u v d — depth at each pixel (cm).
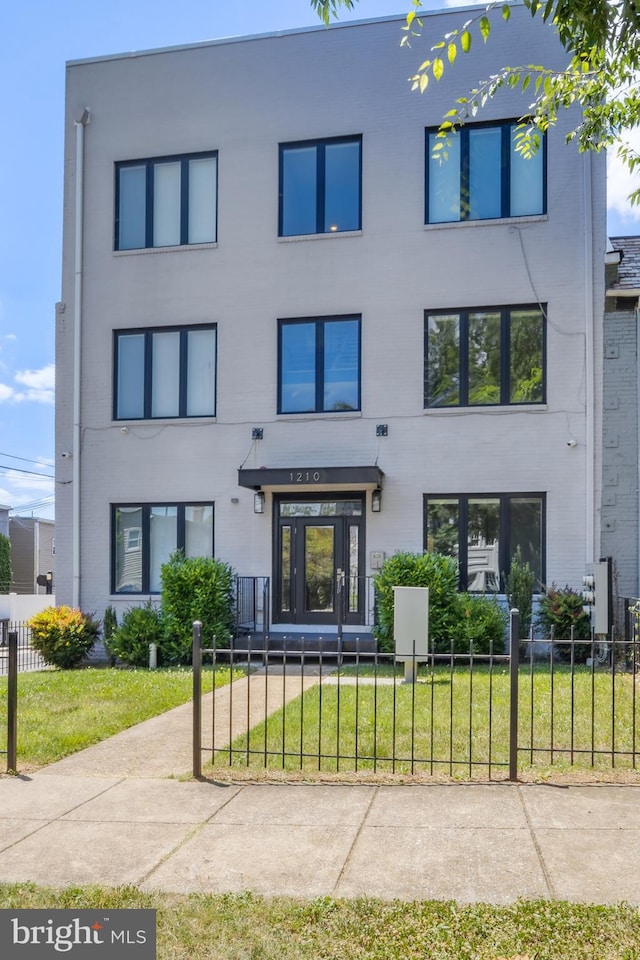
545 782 564
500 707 787
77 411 1462
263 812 520
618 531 1243
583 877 412
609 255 1227
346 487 1326
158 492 1426
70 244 1495
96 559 1448
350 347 1362
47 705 875
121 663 1353
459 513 1307
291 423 1372
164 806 538
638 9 486
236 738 708
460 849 451
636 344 1255
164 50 1455
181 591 1277
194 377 1434
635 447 1246
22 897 393
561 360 1277
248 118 1415
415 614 962
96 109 1486
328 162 1386
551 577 1262
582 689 883
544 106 731
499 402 1302
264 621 1289
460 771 591
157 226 1460
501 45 1312
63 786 588
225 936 354
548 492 1270
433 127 1337
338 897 393
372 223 1354
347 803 532
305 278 1380
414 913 372
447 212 1336
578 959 332
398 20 1355
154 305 1445
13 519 3772
